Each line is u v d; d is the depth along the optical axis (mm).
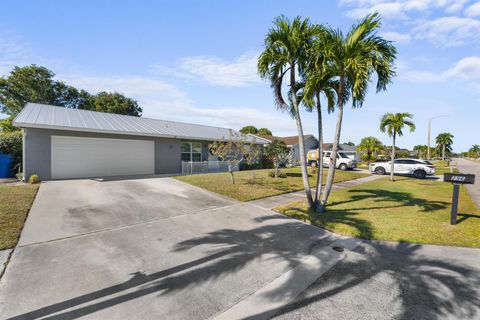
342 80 6230
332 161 6625
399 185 13375
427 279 3328
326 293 2965
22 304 2539
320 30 6188
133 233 4805
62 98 32219
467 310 2658
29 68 28750
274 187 10609
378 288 3092
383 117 15734
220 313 2539
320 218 6090
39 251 3844
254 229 5336
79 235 4574
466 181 5508
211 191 9203
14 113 28422
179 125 18562
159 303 2660
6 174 11492
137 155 13773
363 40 5883
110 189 8891
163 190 9109
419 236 4957
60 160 11125
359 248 4434
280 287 3078
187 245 4324
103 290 2857
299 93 7906
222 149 11109
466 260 3928
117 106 32375
